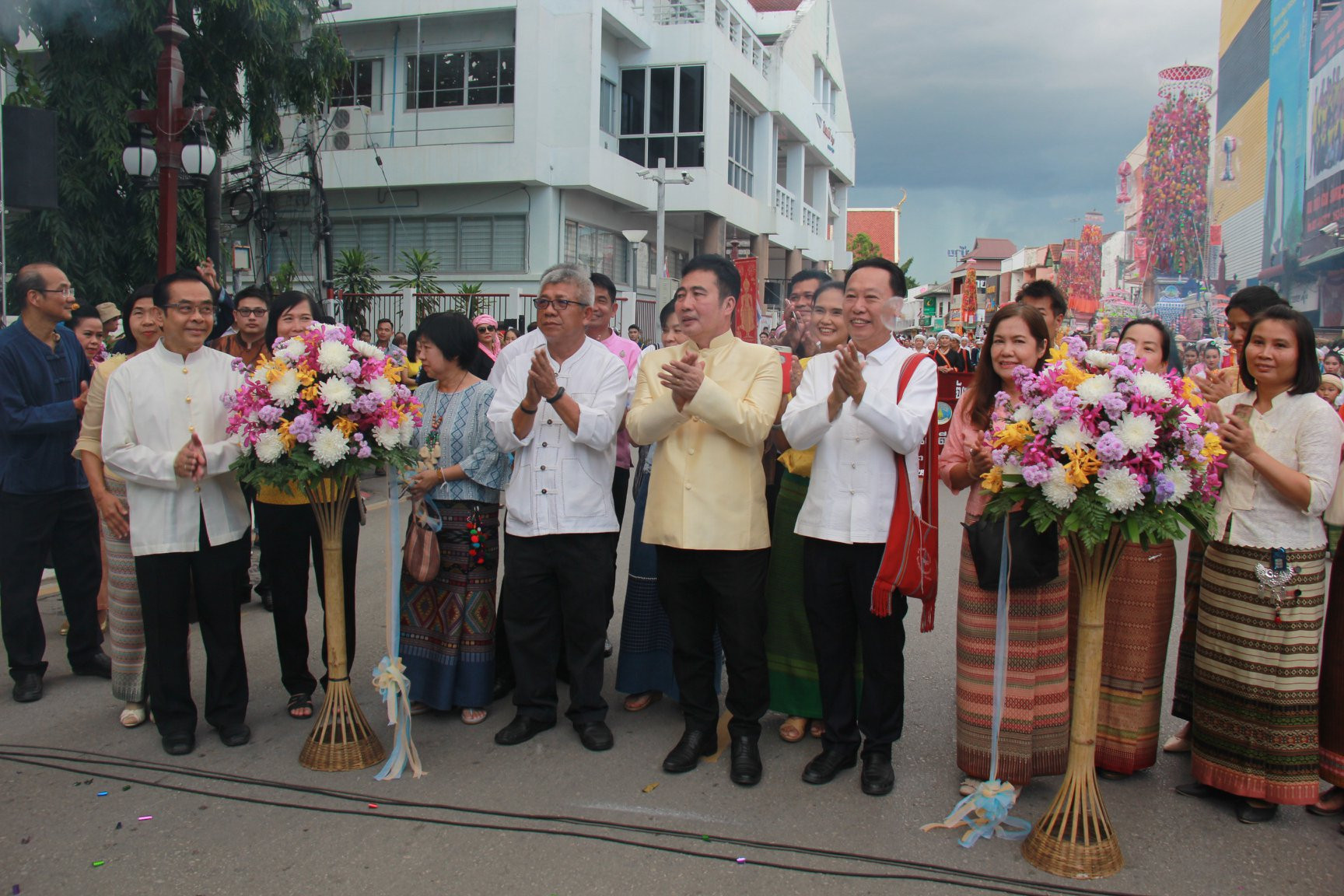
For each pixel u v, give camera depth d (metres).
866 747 3.74
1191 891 3.01
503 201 18.75
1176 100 28.09
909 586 3.52
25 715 4.36
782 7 30.55
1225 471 3.56
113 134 10.45
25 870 3.04
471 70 18.86
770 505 4.59
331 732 3.81
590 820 3.41
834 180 36.97
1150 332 4.23
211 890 2.95
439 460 4.33
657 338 21.33
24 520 4.49
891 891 2.99
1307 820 3.51
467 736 4.21
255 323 4.96
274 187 18.92
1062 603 3.56
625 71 21.53
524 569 4.03
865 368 3.78
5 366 4.44
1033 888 3.02
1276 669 3.40
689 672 3.89
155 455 3.76
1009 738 3.55
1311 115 18.41
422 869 3.08
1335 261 17.16
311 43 12.55
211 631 3.96
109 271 11.13
